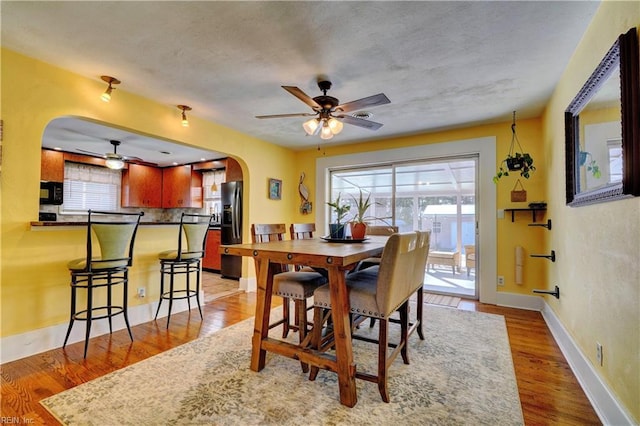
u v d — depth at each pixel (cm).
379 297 174
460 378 198
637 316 131
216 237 587
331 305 179
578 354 202
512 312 338
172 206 647
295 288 217
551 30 192
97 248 269
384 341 173
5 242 216
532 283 349
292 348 193
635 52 127
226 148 397
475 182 398
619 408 144
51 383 189
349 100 303
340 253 174
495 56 224
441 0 166
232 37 200
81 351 235
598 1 167
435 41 205
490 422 156
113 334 271
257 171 453
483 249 376
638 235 129
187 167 635
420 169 447
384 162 455
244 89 280
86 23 185
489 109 328
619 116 144
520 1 167
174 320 310
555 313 278
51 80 234
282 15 179
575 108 206
